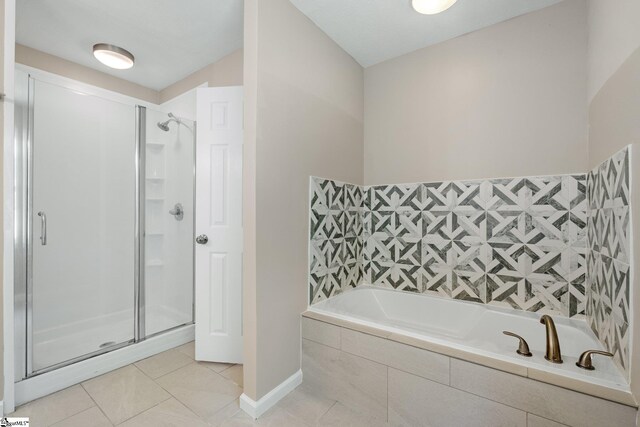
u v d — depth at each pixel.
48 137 2.13
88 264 2.34
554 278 1.64
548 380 1.03
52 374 1.57
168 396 1.56
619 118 1.09
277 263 1.56
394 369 1.37
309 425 1.37
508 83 1.78
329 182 1.98
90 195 2.37
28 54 2.21
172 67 2.51
